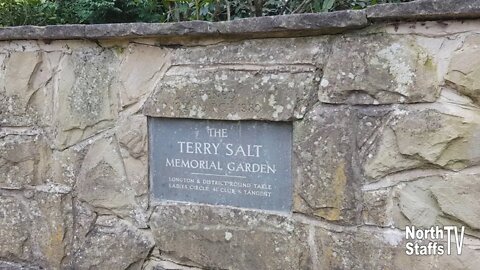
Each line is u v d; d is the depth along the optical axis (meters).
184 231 1.96
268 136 1.81
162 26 1.86
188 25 1.83
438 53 1.56
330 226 1.75
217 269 1.93
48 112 2.14
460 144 1.55
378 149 1.66
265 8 2.81
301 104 1.74
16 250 2.23
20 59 2.16
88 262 2.11
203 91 1.87
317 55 1.72
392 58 1.62
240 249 1.88
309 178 1.75
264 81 1.79
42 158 2.17
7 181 2.23
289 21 1.69
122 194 2.05
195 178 1.94
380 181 1.67
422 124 1.59
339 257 1.74
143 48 1.96
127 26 1.91
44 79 2.13
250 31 1.75
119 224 2.08
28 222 2.21
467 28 1.53
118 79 2.01
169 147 1.96
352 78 1.67
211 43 1.86
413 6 1.54
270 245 1.83
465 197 1.56
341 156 1.70
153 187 2.01
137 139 2.00
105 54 2.03
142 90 1.97
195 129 1.92
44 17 3.22
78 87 2.07
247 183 1.86
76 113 2.09
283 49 1.77
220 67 1.85
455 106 1.56
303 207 1.78
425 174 1.61
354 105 1.68
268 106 1.78
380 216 1.68
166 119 1.96
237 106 1.83
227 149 1.88
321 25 1.66
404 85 1.60
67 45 2.08
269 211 1.84
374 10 1.59
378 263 1.69
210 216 1.92
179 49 1.91
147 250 2.03
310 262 1.79
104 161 2.06
